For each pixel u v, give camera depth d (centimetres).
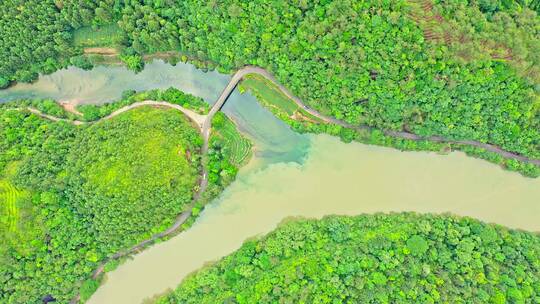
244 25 6875
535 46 6119
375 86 6712
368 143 7362
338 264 6594
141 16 7306
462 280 6316
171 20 7275
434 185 7350
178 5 7162
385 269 6488
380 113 6988
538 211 7244
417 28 6206
